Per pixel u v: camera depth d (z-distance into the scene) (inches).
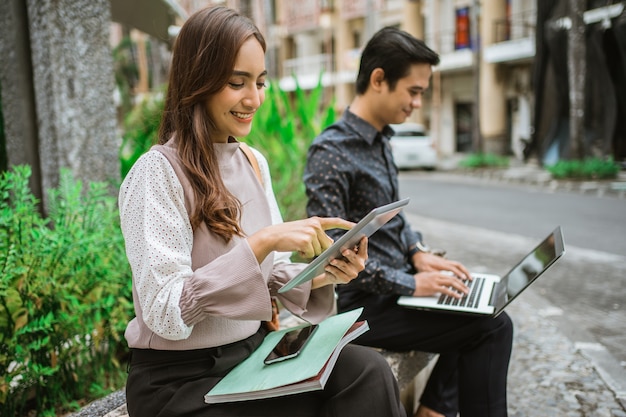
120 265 89.0
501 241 247.3
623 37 432.8
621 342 128.0
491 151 750.5
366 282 74.7
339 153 77.2
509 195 426.9
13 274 72.7
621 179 451.2
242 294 45.7
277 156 174.4
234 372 51.4
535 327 131.5
